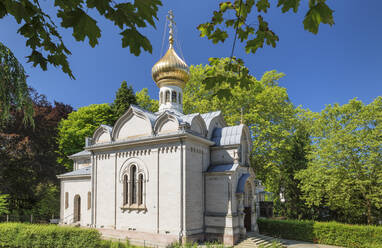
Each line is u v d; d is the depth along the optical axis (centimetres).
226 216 2478
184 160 2439
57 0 393
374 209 3000
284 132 3703
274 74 4400
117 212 2770
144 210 2586
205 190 2662
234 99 3872
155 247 2389
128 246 2062
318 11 374
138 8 365
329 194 3012
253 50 575
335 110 3206
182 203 2380
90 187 3259
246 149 3064
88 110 5194
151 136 2645
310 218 3997
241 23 548
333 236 2750
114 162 2889
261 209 3453
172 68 3278
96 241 1947
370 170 2794
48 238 2039
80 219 3278
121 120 2939
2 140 3462
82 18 369
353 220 3428
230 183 2545
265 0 500
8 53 1686
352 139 2856
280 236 2997
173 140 2509
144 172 2647
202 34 595
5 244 2209
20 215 3784
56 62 480
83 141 4950
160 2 360
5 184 3531
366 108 2956
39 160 4088
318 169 3066
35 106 4269
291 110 4069
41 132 4222
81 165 3950
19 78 1714
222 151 2814
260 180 4381
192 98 4403
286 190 4206
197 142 2647
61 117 5459
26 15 395
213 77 630
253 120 3803
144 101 5422
